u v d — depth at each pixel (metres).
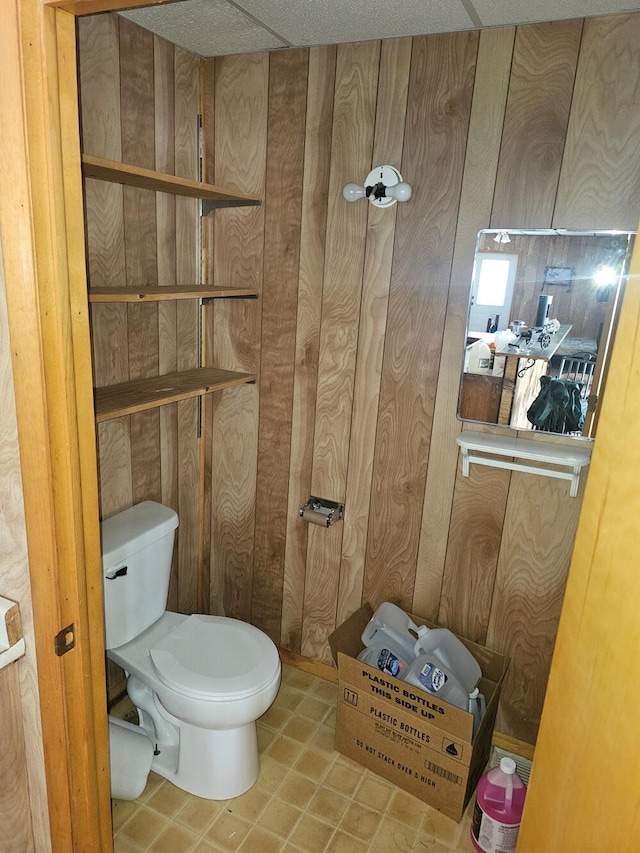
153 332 2.19
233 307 2.35
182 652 2.00
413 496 2.16
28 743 1.29
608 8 1.56
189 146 2.19
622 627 0.73
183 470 2.45
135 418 2.16
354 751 2.10
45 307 1.02
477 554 2.10
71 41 0.99
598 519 0.78
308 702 2.39
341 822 1.89
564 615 0.87
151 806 1.92
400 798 1.98
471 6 1.59
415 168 1.92
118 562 1.93
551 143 1.74
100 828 1.40
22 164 0.95
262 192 2.19
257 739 2.19
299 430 2.32
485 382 1.96
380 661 2.08
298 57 2.02
